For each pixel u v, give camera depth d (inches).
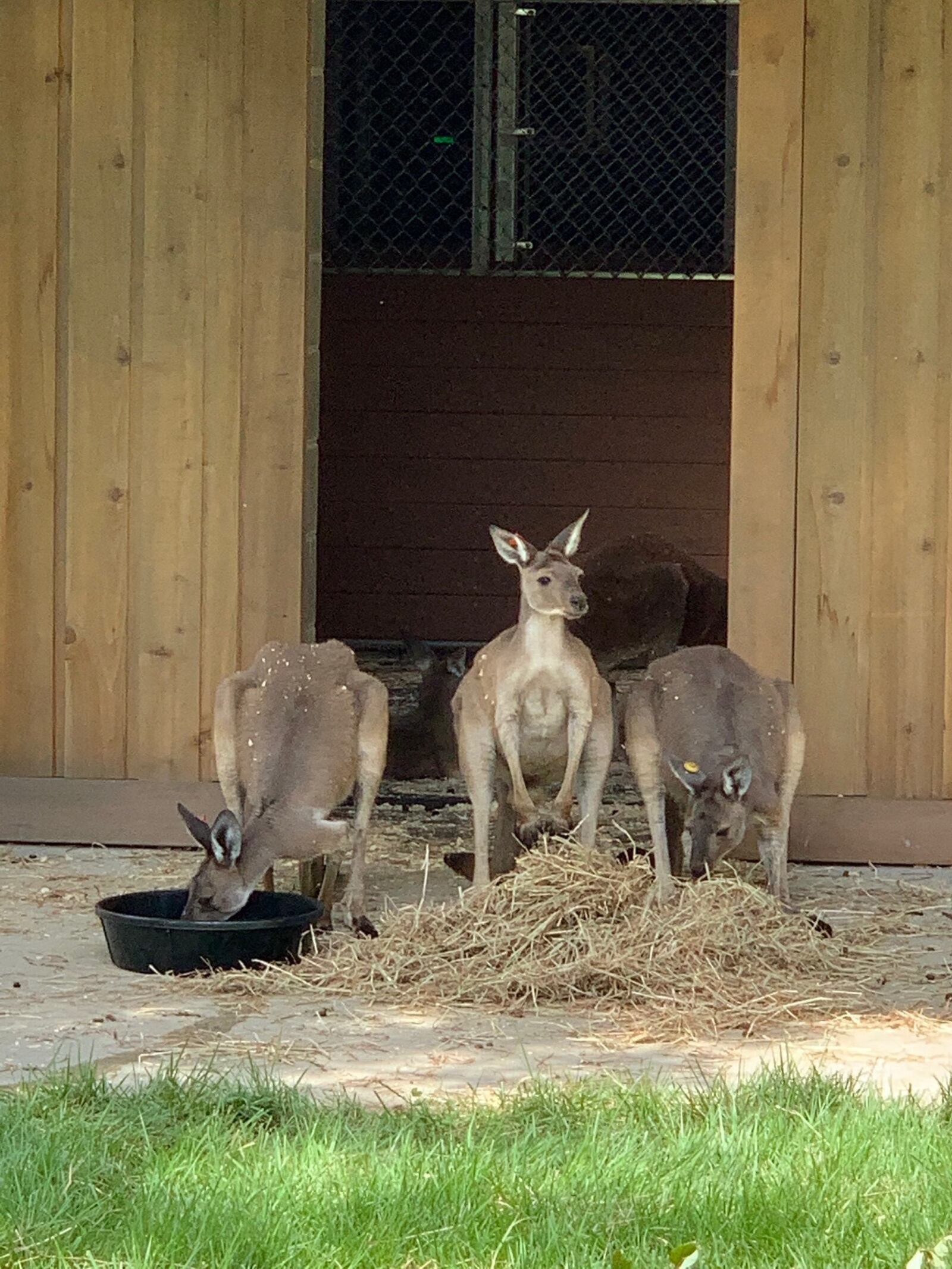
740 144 306.3
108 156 310.5
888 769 308.3
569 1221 137.3
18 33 310.5
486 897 238.4
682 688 272.5
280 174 308.8
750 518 308.2
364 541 592.1
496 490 589.3
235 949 229.5
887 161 305.0
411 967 229.3
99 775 314.0
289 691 263.1
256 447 310.7
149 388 311.3
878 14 303.9
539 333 584.1
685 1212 139.5
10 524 314.0
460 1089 181.8
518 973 223.5
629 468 586.9
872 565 307.4
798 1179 145.2
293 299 309.6
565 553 268.7
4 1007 212.7
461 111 574.6
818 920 250.2
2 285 312.3
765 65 305.0
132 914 244.7
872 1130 156.8
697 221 577.0
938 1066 192.9
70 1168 145.5
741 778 254.5
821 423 307.0
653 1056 196.9
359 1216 137.6
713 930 231.5
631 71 568.4
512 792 279.9
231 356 310.3
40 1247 131.2
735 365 307.6
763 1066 181.5
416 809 351.3
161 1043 198.4
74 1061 189.6
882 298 306.0
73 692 313.4
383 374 587.2
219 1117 161.3
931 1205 139.6
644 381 584.4
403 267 583.2
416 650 382.3
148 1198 139.3
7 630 314.7
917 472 306.5
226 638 311.6
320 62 312.5
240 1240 131.7
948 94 304.2
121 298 311.4
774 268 306.3
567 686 264.2
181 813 246.7
